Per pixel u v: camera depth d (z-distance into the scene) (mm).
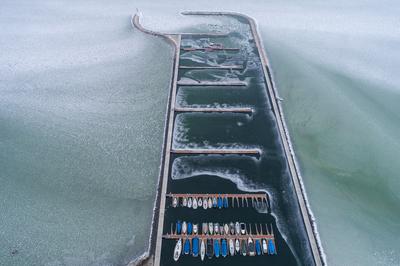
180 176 55125
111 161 58250
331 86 76375
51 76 79625
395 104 71688
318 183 55000
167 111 68750
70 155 59312
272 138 62781
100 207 51094
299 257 44938
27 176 55656
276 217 49500
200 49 89438
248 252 45094
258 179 55031
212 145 60938
